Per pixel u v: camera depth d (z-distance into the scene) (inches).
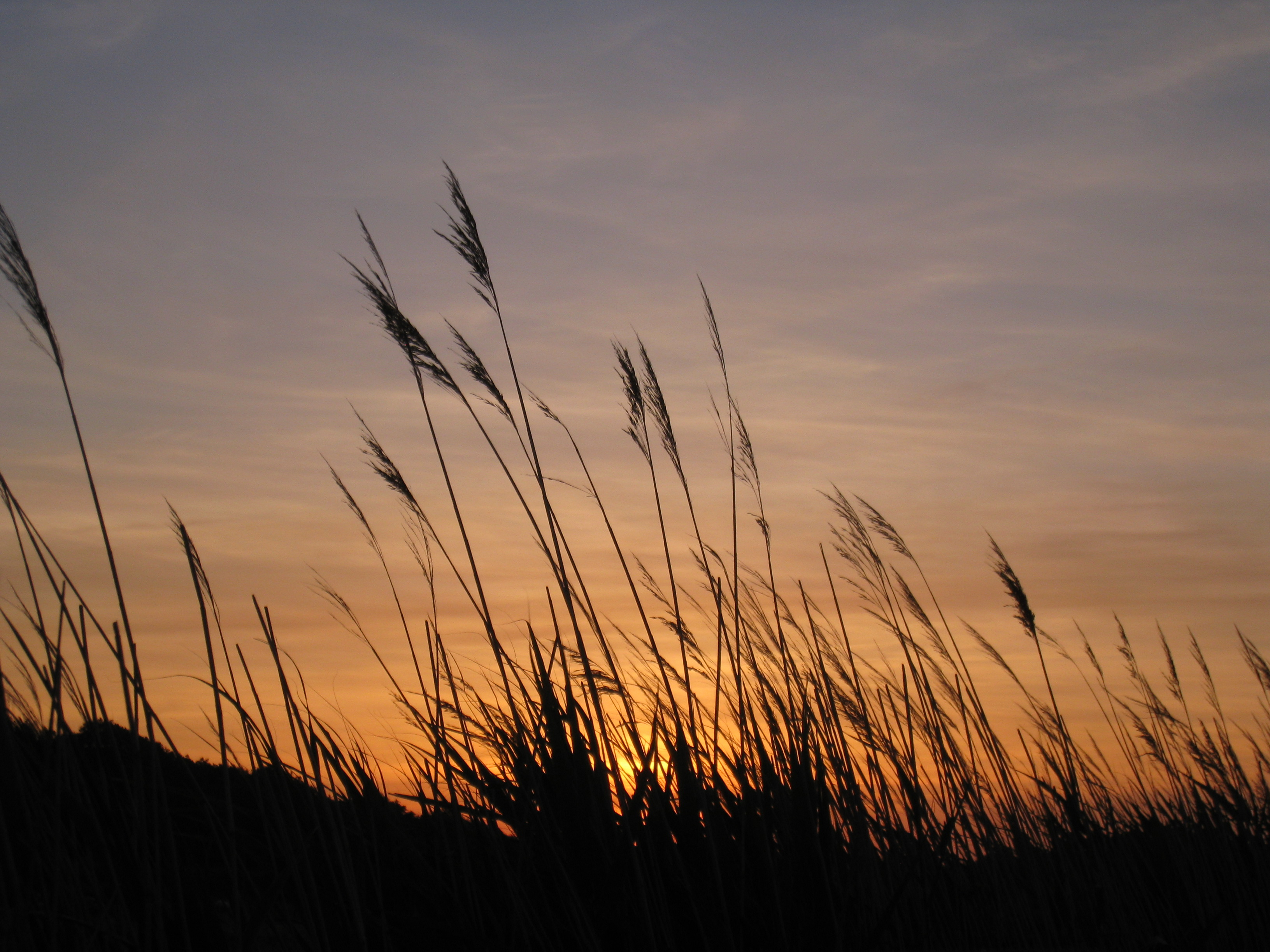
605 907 104.2
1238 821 138.4
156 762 96.2
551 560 111.6
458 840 105.7
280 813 102.0
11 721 98.3
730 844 110.9
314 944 100.4
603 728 109.7
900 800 124.2
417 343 113.7
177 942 94.3
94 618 100.1
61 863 97.9
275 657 105.7
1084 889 130.3
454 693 114.0
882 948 116.5
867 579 146.4
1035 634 147.3
